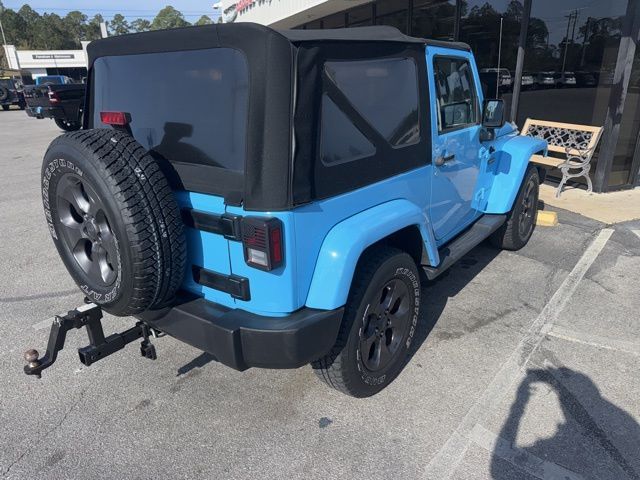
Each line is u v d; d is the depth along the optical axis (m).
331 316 2.31
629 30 6.14
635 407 2.79
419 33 10.38
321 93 2.20
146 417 2.80
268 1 15.19
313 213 2.22
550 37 7.38
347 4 11.79
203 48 2.21
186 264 2.36
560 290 4.19
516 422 2.69
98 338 2.59
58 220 2.52
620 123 6.65
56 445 2.61
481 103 3.97
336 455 2.50
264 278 2.19
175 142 2.46
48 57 58.22
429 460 2.45
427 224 2.96
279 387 3.04
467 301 4.03
